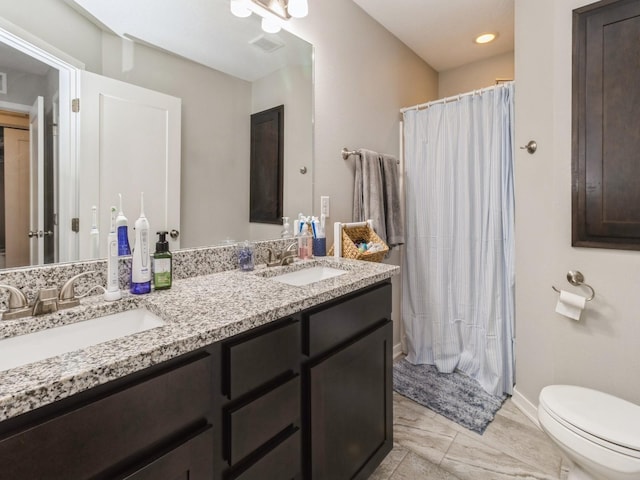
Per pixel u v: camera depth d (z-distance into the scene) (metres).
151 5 1.20
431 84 2.91
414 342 2.43
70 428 0.54
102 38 1.07
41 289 0.84
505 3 2.02
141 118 1.17
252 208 1.55
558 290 1.57
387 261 2.33
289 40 1.67
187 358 0.72
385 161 2.19
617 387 1.42
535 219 1.73
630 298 1.37
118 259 1.02
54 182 0.98
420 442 1.60
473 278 2.19
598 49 1.40
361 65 2.11
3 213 0.89
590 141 1.44
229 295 1.01
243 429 0.81
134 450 0.62
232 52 1.46
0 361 0.72
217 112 1.41
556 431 1.17
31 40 0.93
